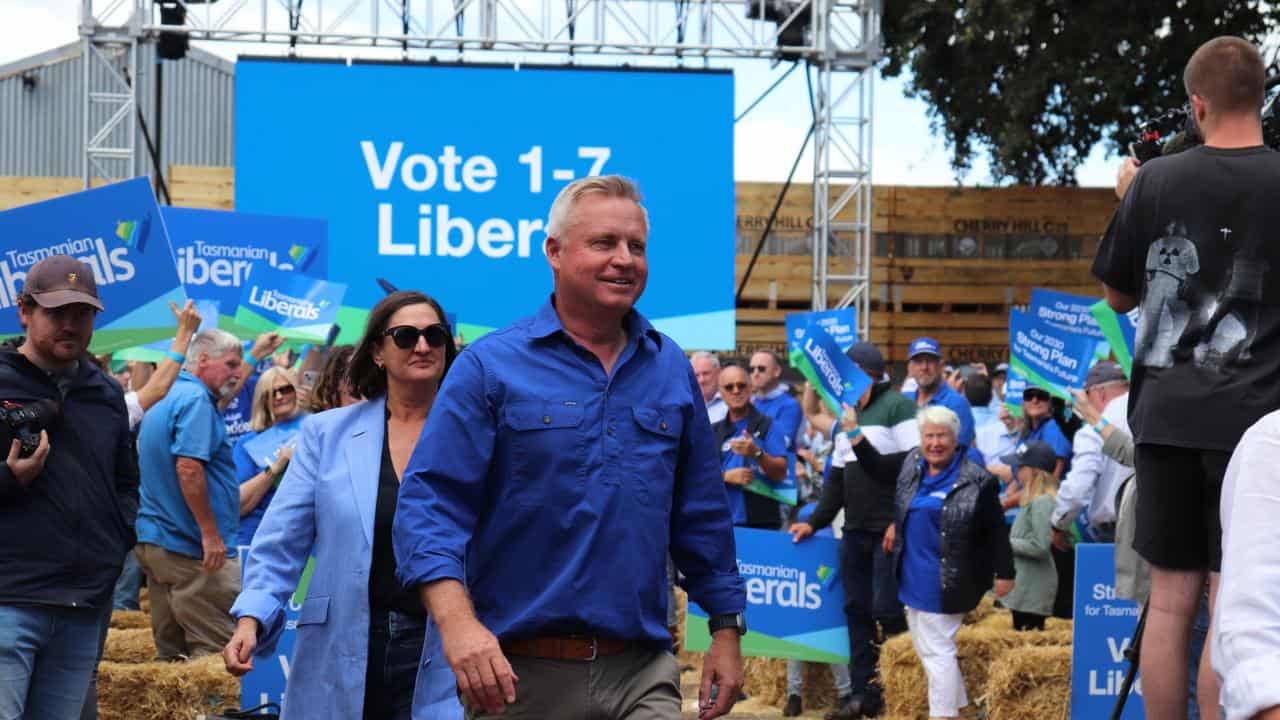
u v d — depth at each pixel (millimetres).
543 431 3414
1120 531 5891
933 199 19594
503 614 3422
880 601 7992
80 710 5152
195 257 10539
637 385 3514
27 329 5113
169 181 18828
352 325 9805
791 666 8539
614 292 3441
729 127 16609
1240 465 2350
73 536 5070
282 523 4543
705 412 3684
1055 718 6984
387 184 16328
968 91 21531
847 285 19453
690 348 16547
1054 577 8203
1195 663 4863
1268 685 2193
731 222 16641
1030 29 20406
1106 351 9602
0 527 4977
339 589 4426
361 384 4723
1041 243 19703
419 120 16375
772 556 8438
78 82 21688
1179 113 4262
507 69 16469
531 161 16500
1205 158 3771
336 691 4367
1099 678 6633
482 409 3428
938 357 9695
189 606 7352
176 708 6695
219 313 10602
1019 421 11055
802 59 16641
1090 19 20297
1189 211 3758
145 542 7340
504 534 3424
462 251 16422
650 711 3412
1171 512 3779
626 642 3455
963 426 9680
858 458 8109
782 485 9305
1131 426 3879
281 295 9602
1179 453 3758
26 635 4934
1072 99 20906
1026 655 7008
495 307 16453
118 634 7965
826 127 16672
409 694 4441
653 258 16578
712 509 3660
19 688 4926
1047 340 9664
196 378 7496
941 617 7297
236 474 7473
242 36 15891
